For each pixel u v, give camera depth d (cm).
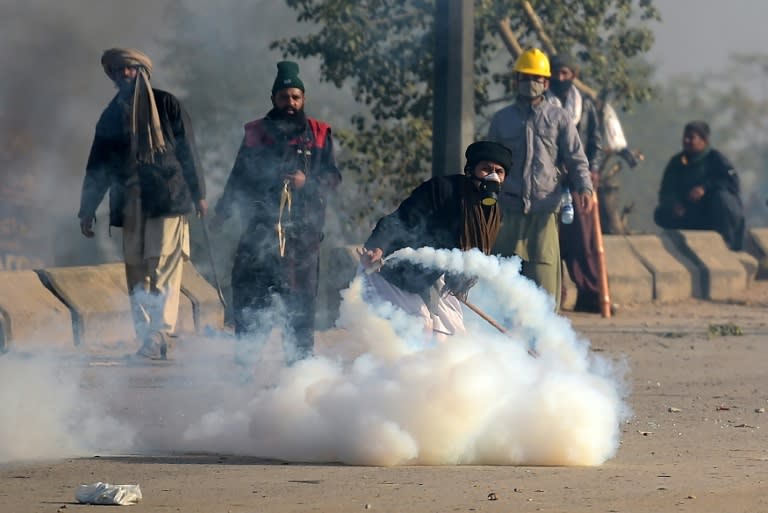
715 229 6050
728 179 6103
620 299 5491
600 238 5125
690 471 2103
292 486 1956
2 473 2077
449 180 2488
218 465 2158
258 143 3238
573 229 5106
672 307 5475
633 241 5691
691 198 6081
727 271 5822
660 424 2680
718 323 4884
